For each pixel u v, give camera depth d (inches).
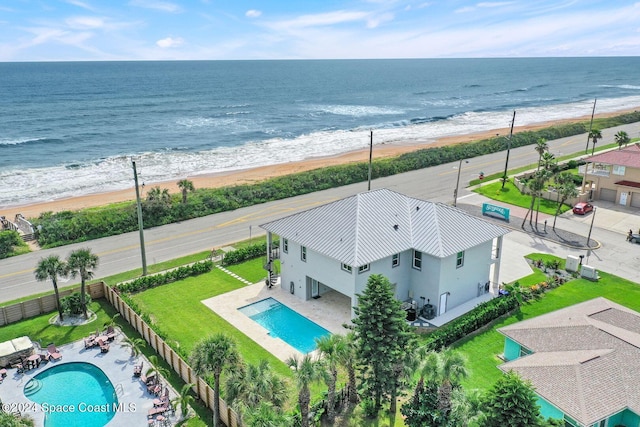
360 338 1000.9
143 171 3484.3
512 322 1414.9
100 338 1305.4
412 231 1473.9
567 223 2244.1
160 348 1234.0
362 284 1359.5
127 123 5457.7
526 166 3260.3
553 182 2783.0
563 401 911.0
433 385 967.6
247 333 1368.1
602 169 2618.1
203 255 1915.6
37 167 3550.7
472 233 1478.8
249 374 872.9
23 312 1439.5
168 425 1003.3
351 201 1519.4
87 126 5191.9
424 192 2741.1
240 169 3560.5
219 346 884.0
